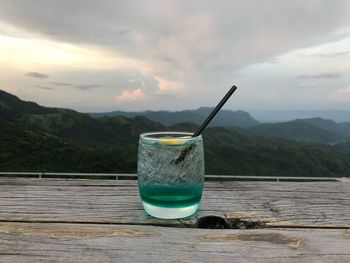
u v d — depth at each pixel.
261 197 0.39
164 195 0.31
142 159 0.32
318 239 0.28
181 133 0.35
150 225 0.31
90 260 0.24
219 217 0.33
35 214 0.34
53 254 0.25
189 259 0.25
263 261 0.24
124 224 0.31
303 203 0.37
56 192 0.40
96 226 0.31
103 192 0.40
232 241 0.28
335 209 0.36
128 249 0.26
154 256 0.25
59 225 0.31
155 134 0.34
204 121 0.32
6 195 0.39
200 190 0.33
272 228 0.31
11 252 0.26
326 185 0.45
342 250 0.26
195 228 0.31
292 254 0.25
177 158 0.31
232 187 0.43
